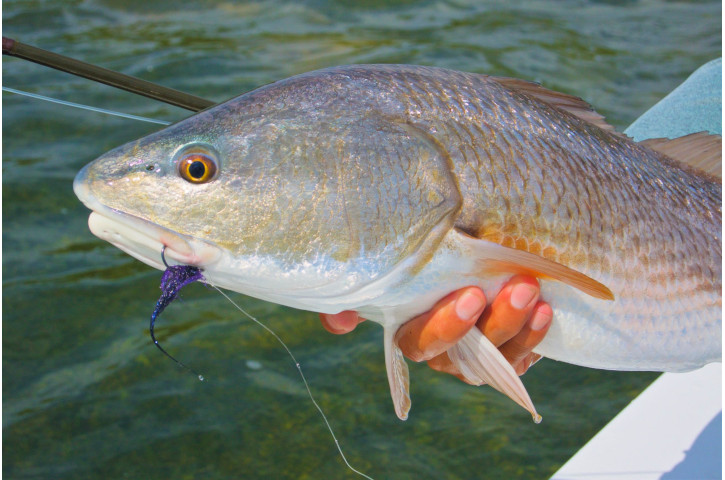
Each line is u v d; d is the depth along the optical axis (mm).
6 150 1682
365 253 631
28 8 2363
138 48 2137
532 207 646
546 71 2074
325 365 1191
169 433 1074
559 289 672
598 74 2070
